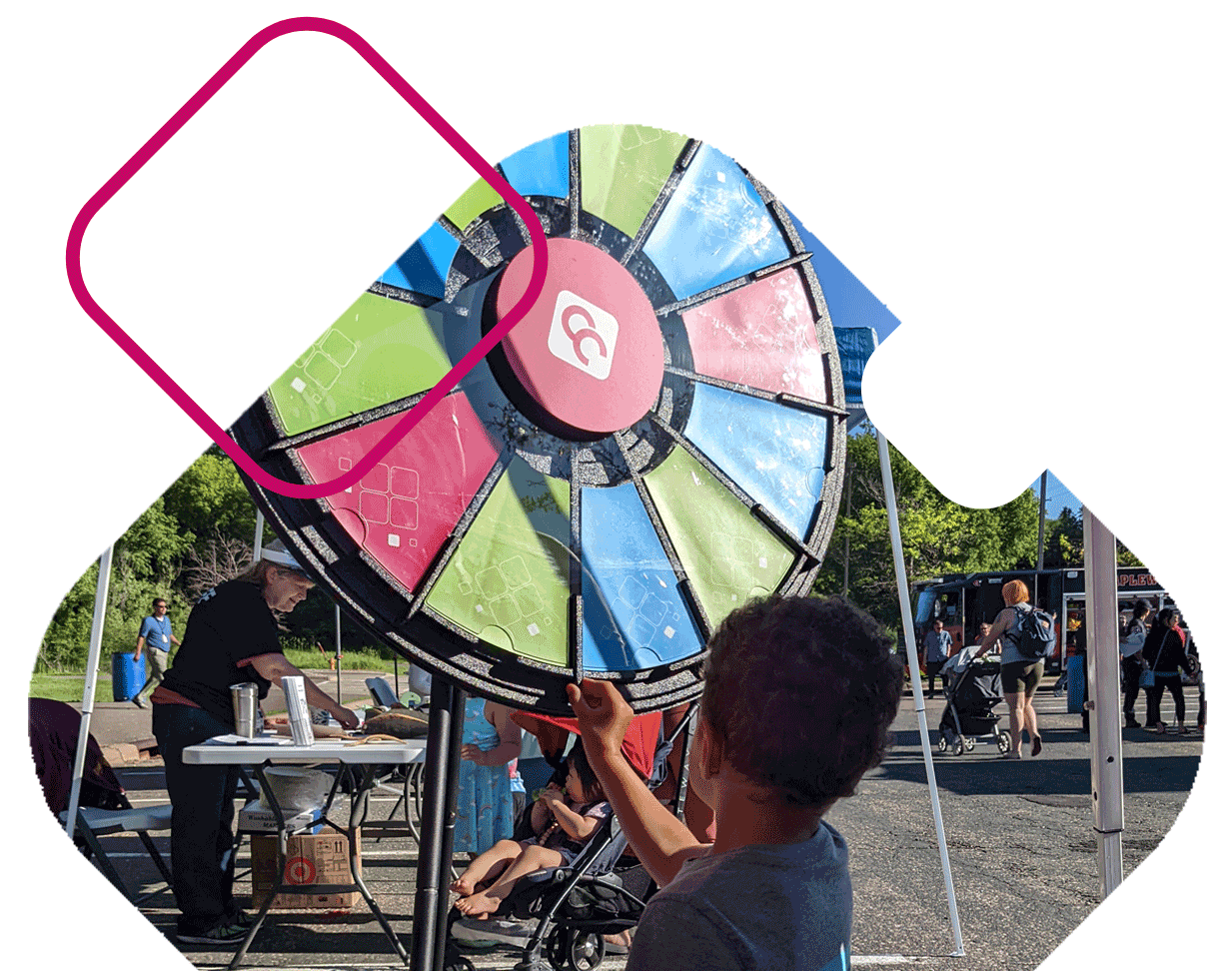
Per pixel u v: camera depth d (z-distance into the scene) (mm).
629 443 1935
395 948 2811
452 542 1745
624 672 1867
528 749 3588
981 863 3906
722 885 1116
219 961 2738
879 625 1174
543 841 2764
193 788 2785
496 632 1781
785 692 1102
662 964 1095
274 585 2865
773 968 1091
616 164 1965
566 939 2695
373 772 2848
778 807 1159
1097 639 2664
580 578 1861
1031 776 5102
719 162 2084
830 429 2168
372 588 1697
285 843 2891
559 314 1840
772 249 2137
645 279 1973
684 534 1971
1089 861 3949
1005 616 5262
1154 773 5098
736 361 2062
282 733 2932
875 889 3594
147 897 3182
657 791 2670
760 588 2043
